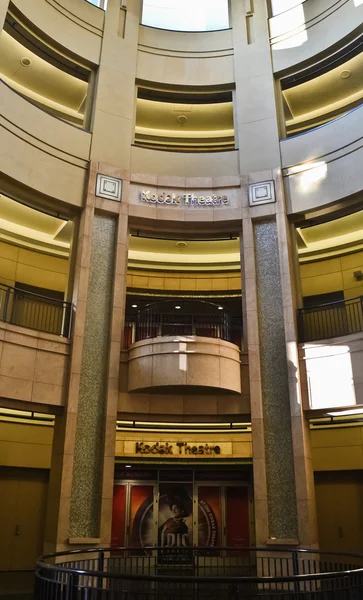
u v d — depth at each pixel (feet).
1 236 57.21
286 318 45.55
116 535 50.11
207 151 53.21
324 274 60.44
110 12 56.54
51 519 39.45
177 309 61.00
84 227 47.11
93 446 41.96
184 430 51.24
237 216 50.29
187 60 57.47
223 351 44.45
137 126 63.87
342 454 54.03
